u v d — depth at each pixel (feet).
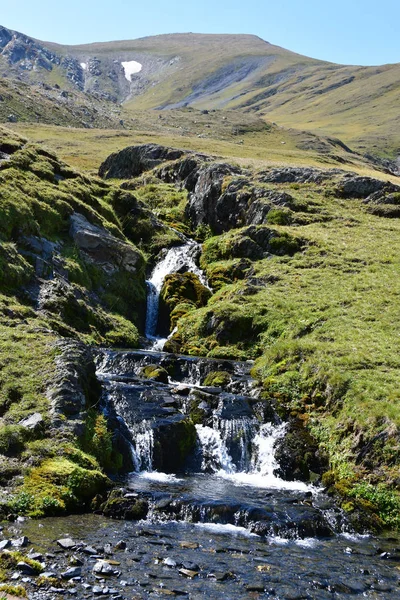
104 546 45.34
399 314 99.60
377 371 80.59
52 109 532.73
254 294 118.73
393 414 68.69
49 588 37.42
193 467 70.79
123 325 115.34
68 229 126.31
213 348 107.55
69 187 143.23
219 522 54.19
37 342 78.02
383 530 57.88
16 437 59.06
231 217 161.89
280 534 52.60
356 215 158.51
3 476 54.60
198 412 77.36
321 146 518.37
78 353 74.69
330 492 64.49
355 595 42.22
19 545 43.50
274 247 137.28
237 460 73.20
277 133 599.16
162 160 222.69
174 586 40.06
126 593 38.14
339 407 76.64
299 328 101.30
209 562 44.86
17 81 596.70
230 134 575.79
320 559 48.19
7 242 105.19
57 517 51.29
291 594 41.11
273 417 78.84
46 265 109.09
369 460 66.49
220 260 143.95
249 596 40.06
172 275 134.00
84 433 63.57
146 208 165.78
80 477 55.93
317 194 169.37
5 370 69.46
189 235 166.40
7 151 144.87
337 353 87.51
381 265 124.47
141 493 57.36
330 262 127.65
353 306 105.70
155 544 47.24
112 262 127.24
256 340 106.32
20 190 123.03
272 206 152.76
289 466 71.20
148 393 78.95
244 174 183.62
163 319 128.16
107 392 76.84
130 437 69.56
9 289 96.63
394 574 46.70
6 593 35.68
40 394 66.59
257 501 58.70
